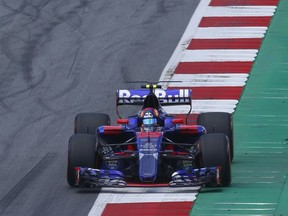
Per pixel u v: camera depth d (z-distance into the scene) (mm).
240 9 94375
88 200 56812
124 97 63250
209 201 55812
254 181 59219
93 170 56781
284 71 81312
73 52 86625
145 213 54406
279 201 55656
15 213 55562
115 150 60500
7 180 61438
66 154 66438
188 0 97188
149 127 58844
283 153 65312
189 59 84125
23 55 86312
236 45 86562
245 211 54188
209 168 56406
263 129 70188
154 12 94625
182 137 61219
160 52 86062
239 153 65438
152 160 56062
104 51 86688
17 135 70438
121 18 93438
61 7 96125
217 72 81250
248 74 80750
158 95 63188
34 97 78062
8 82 81062
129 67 83438
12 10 95688
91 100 77500
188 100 63188
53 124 72625
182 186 56656
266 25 90688
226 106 74750
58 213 55281
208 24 91312
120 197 56969
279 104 74875
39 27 91938
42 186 59875
